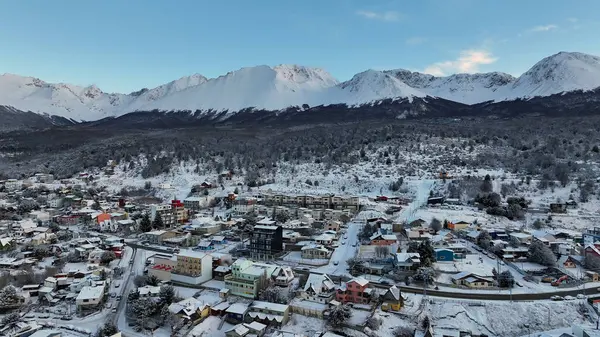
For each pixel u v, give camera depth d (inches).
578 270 5019.7
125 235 7086.6
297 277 4982.8
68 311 4328.3
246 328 3804.1
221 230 7170.3
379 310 4175.7
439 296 4426.7
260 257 5723.4
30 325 3927.2
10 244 6181.1
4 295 4328.3
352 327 3882.9
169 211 7741.1
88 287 4601.4
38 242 6358.3
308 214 7509.8
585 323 3951.8
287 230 6737.2
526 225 6776.6
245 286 4532.5
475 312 4126.5
